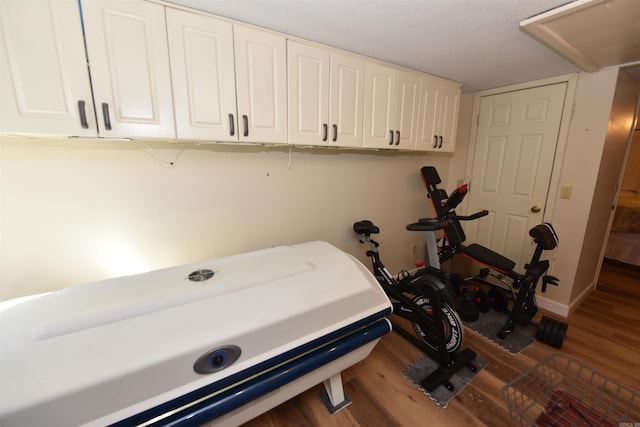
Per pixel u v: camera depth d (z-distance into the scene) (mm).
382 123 2082
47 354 814
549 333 2010
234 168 1804
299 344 1073
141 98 1225
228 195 1809
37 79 1033
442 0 1256
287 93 1613
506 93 2689
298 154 2059
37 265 1343
